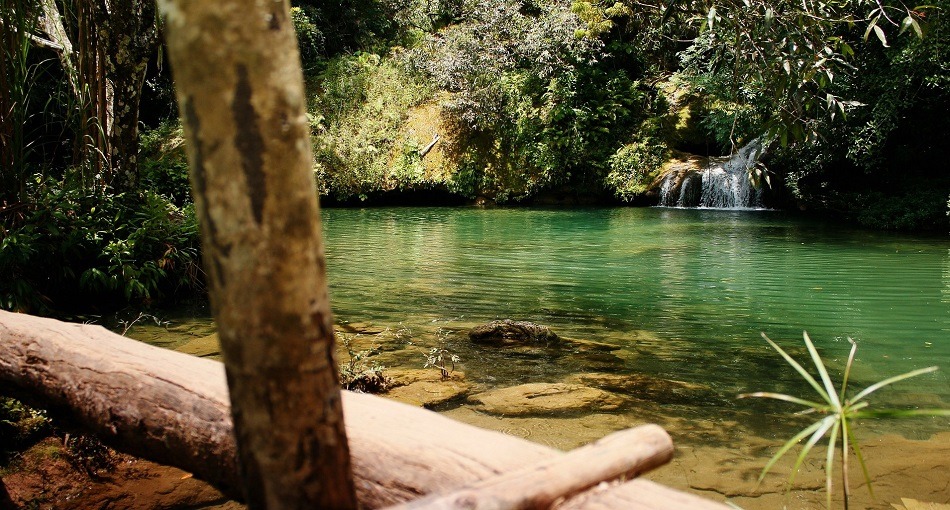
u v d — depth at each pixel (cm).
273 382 103
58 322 250
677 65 2016
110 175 750
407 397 422
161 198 798
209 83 96
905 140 1631
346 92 2016
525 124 1917
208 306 707
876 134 1329
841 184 1723
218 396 186
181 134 1805
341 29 2327
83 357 220
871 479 314
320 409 106
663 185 1833
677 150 1925
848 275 901
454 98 1945
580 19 1920
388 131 1955
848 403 173
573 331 610
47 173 752
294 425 105
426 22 2344
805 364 513
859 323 645
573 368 494
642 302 739
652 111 1953
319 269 105
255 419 105
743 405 418
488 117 1933
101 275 652
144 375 203
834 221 1509
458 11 2359
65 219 661
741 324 641
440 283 845
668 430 376
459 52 1947
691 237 1269
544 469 122
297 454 106
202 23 95
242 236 99
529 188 1917
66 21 734
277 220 99
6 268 611
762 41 349
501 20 1980
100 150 731
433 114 2003
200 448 182
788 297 765
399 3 2361
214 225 101
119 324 619
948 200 1348
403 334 590
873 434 373
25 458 312
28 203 646
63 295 677
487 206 1895
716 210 1720
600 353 537
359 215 1686
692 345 564
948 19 961
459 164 1936
